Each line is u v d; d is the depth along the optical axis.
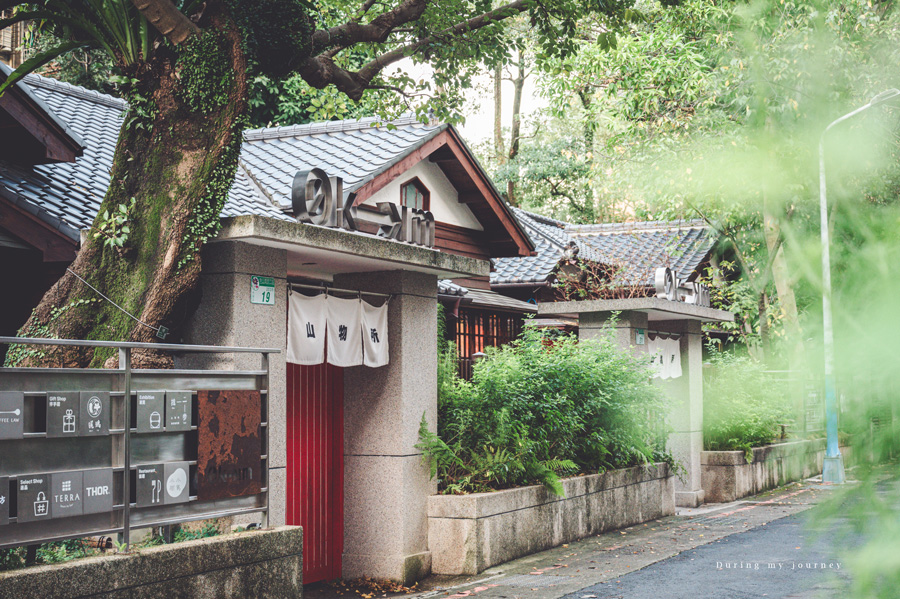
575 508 11.52
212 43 7.05
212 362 7.70
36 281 9.02
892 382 1.41
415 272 9.99
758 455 17.11
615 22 9.56
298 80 21.98
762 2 1.54
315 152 14.70
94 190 10.04
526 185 30.72
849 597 1.32
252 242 7.71
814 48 1.49
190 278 7.11
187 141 7.16
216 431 6.28
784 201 1.53
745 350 23.91
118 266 7.23
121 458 5.66
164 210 7.13
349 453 9.81
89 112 13.56
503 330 17.97
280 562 6.56
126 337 7.01
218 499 6.34
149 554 5.57
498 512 9.95
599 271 21.44
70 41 7.29
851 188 1.46
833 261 1.45
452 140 15.72
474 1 10.05
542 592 8.46
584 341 13.03
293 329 8.49
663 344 15.17
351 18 10.38
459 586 9.01
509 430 10.56
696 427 15.95
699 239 22.77
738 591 8.17
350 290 9.36
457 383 11.45
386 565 9.44
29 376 5.20
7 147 9.81
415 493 9.67
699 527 12.66
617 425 12.58
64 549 5.92
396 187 15.20
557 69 10.11
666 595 8.14
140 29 7.14
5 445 5.05
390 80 10.24
